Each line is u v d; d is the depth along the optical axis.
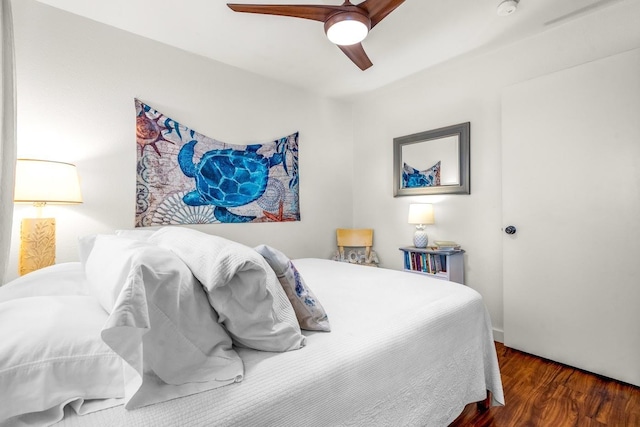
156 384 0.74
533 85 2.24
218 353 0.85
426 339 1.24
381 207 3.49
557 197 2.13
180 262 0.87
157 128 2.32
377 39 2.33
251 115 2.87
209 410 0.72
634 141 1.83
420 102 3.07
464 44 2.41
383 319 1.24
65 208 1.97
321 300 1.48
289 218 3.14
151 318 0.73
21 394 0.60
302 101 3.28
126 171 2.19
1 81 1.62
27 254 1.64
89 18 2.04
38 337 0.67
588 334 2.01
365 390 1.00
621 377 1.88
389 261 3.42
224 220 2.68
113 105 2.14
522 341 2.32
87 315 0.82
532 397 1.73
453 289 1.67
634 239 1.83
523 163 2.29
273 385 0.82
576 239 2.05
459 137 2.74
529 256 2.27
